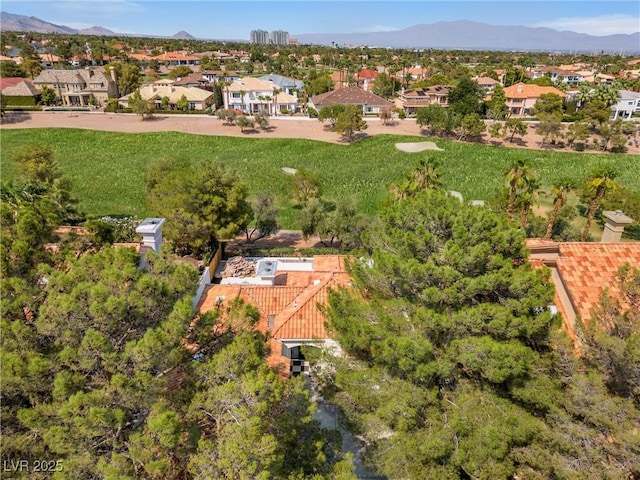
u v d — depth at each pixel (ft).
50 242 46.09
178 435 29.91
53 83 337.93
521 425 37.58
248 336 38.14
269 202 135.95
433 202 51.11
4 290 34.91
